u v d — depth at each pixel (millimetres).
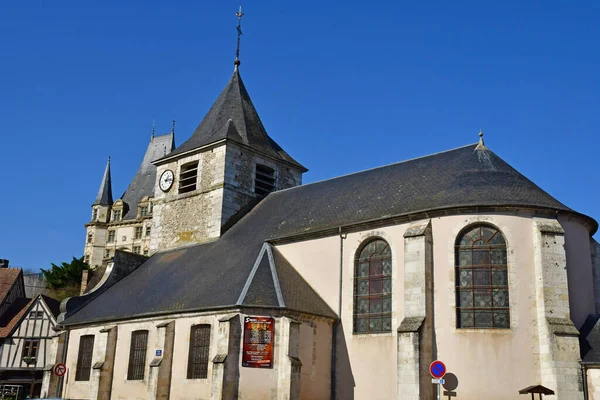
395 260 24000
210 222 33344
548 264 21859
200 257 31156
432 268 22875
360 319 24625
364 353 23938
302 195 31891
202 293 26000
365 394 23453
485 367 21375
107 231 82000
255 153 35375
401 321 23156
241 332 23094
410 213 23703
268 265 26234
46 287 69438
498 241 22531
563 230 22547
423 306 22203
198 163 35406
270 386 22609
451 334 21938
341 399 24094
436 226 23234
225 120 36406
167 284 29516
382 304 24125
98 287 33750
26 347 46344
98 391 27766
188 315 25391
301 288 25688
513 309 21734
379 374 23281
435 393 21578
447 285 22438
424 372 21484
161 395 25016
